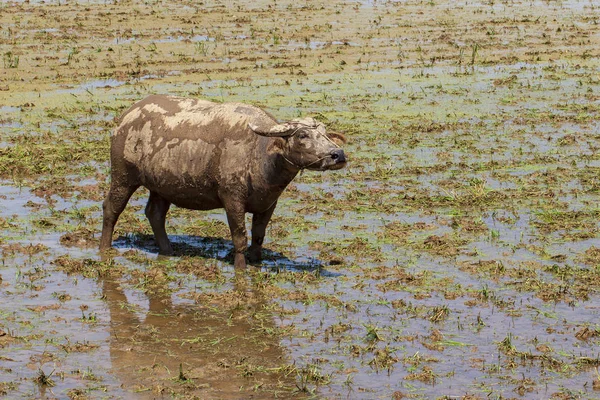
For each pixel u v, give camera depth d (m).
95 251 28.41
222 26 64.50
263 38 61.44
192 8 70.25
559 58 58.06
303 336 22.75
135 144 27.48
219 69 53.38
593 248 28.31
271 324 23.39
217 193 26.80
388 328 23.17
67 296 24.81
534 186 34.56
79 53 56.03
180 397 19.78
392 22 67.56
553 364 21.36
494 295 25.06
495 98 48.56
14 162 36.69
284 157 25.45
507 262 27.47
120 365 21.22
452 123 43.44
